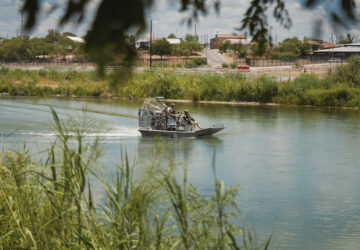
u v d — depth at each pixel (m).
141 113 36.94
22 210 7.90
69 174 6.98
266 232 14.63
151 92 76.50
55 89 83.38
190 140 35.38
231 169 24.64
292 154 29.47
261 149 31.23
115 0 1.45
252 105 70.69
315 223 15.72
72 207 7.01
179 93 78.56
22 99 74.06
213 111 59.25
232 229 6.40
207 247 6.06
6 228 8.47
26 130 35.56
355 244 13.66
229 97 76.50
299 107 66.88
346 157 28.53
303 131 40.44
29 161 10.69
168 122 37.75
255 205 17.91
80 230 7.05
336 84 73.56
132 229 6.92
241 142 34.25
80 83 81.06
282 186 21.19
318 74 86.00
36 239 7.43
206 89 77.69
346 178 23.00
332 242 13.82
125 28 1.46
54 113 7.08
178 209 6.40
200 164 25.69
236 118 51.03
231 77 83.00
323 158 28.17
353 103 66.56
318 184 21.66
